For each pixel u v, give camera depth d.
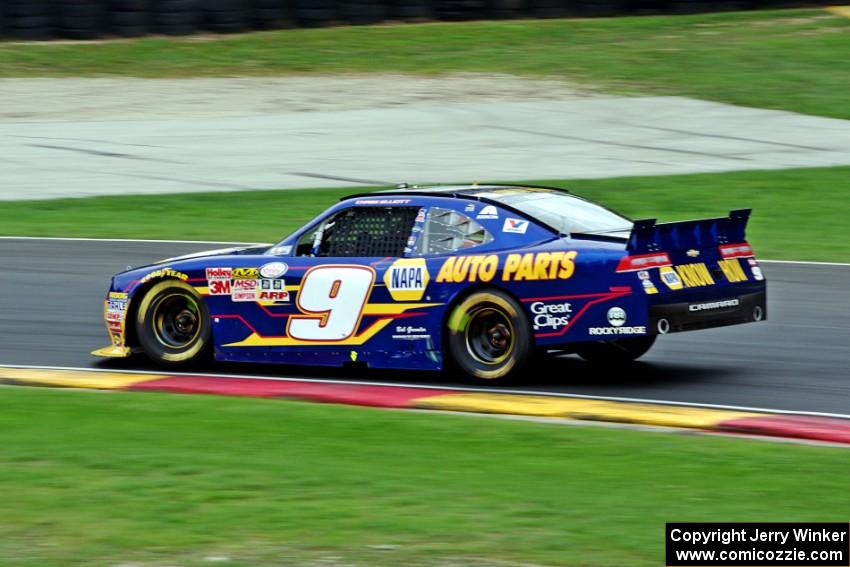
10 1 105.31
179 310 35.97
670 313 30.42
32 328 41.78
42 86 95.44
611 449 25.50
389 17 110.94
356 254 33.69
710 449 25.45
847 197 64.56
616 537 19.50
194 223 60.06
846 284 46.31
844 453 25.09
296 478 23.17
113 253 53.81
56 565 18.66
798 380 32.84
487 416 29.11
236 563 18.62
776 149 76.75
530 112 87.44
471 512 20.89
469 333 32.44
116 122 86.00
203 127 84.44
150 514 21.05
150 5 106.94
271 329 34.34
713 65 97.62
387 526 20.17
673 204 62.69
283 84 95.62
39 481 23.16
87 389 33.66
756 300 32.41
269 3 108.81
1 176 71.81
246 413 29.25
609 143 78.75
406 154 75.94
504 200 32.88
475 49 103.62
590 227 32.47
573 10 111.69
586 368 34.97
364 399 31.22
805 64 96.56
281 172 71.62
